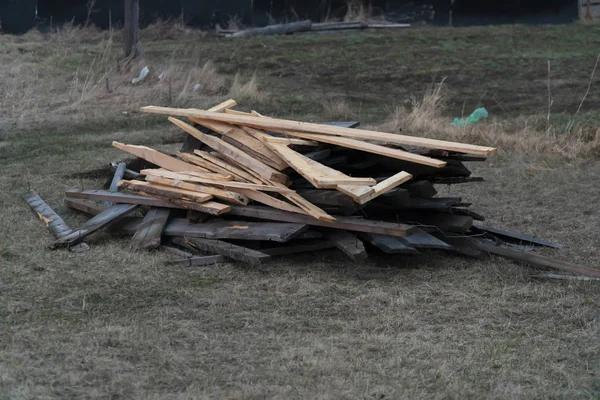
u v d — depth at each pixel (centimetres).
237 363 570
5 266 746
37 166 1165
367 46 2159
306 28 2330
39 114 1521
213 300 679
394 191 748
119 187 888
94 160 1208
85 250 793
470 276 755
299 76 1934
